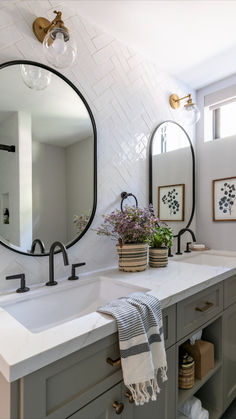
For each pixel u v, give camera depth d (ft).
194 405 4.42
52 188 4.28
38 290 3.71
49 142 4.25
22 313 3.43
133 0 4.38
